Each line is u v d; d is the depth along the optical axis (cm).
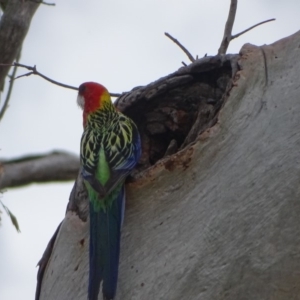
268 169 998
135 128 1168
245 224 971
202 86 1200
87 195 1127
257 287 940
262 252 951
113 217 1016
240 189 995
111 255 983
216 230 980
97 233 1005
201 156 1041
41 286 1151
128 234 1032
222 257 963
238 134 1044
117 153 1087
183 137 1219
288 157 997
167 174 1048
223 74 1184
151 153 1217
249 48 1123
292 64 1082
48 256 1162
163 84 1201
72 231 1108
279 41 1118
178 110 1212
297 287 935
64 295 1062
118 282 996
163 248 1000
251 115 1054
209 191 1014
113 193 1033
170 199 1034
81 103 1299
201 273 962
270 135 1024
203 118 1123
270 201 975
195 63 1185
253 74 1086
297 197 969
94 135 1142
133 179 1075
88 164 1078
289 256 945
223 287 948
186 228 1002
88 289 985
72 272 1073
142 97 1215
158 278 980
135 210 1045
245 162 1016
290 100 1045
